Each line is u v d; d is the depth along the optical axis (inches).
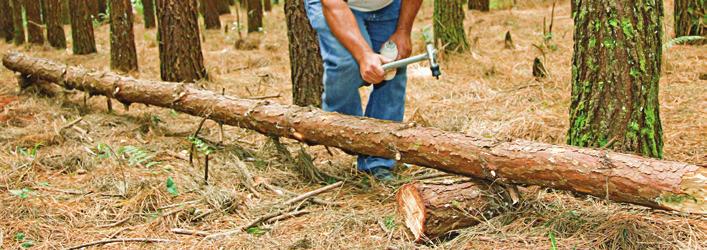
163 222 136.2
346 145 145.4
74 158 177.5
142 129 211.9
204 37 458.6
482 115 216.5
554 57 316.8
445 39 325.1
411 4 150.4
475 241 117.3
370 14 149.3
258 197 150.0
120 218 140.6
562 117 206.1
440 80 276.7
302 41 214.7
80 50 412.5
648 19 137.5
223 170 166.7
